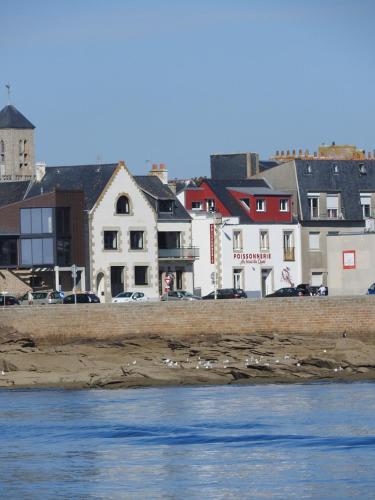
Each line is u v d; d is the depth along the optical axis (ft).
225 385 548.31
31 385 561.02
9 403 504.43
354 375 570.46
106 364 606.55
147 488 352.49
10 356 628.28
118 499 342.64
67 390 544.62
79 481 361.10
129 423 444.14
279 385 542.57
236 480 357.82
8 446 409.49
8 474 370.32
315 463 374.43
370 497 338.75
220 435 417.69
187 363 602.03
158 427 434.30
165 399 503.20
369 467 368.48
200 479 359.87
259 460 379.96
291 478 358.64
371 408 465.88
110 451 398.21
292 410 465.06
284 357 609.01
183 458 385.50
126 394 524.52
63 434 427.33
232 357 617.62
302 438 409.28
